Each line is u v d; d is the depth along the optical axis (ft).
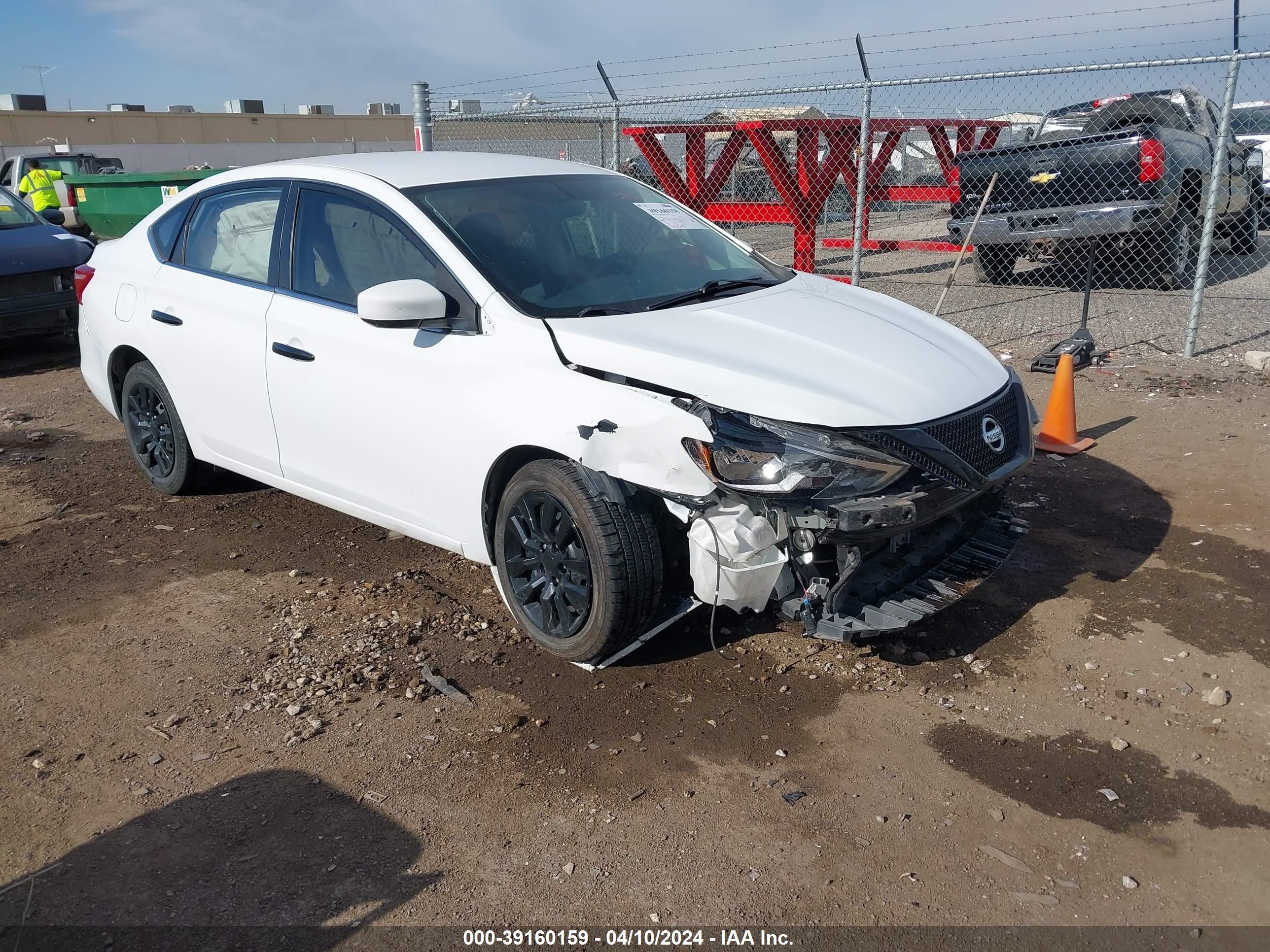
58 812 9.82
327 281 13.97
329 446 14.02
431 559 15.52
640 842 9.29
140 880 8.89
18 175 67.51
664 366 10.95
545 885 8.78
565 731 10.98
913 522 10.46
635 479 10.82
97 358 18.25
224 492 18.58
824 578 10.82
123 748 10.84
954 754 10.46
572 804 9.81
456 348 12.23
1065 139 31.24
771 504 10.39
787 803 9.76
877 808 9.66
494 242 12.94
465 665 12.38
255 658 12.62
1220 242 40.19
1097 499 16.97
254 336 14.69
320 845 9.31
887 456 10.53
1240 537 15.20
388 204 13.37
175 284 16.24
